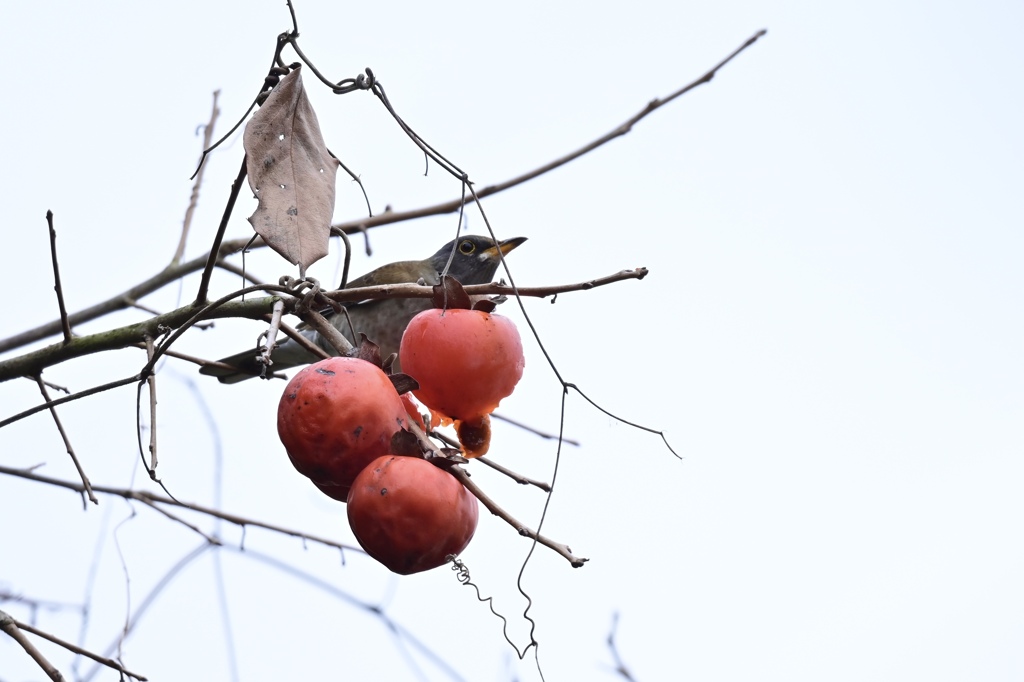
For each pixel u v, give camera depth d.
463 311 4.64
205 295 5.77
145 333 5.90
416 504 4.11
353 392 4.24
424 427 4.73
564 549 4.12
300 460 4.26
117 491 7.61
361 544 4.21
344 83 4.84
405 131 4.80
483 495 4.24
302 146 4.88
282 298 4.89
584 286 4.71
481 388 4.55
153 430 4.95
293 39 4.98
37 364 6.06
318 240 4.70
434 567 4.25
